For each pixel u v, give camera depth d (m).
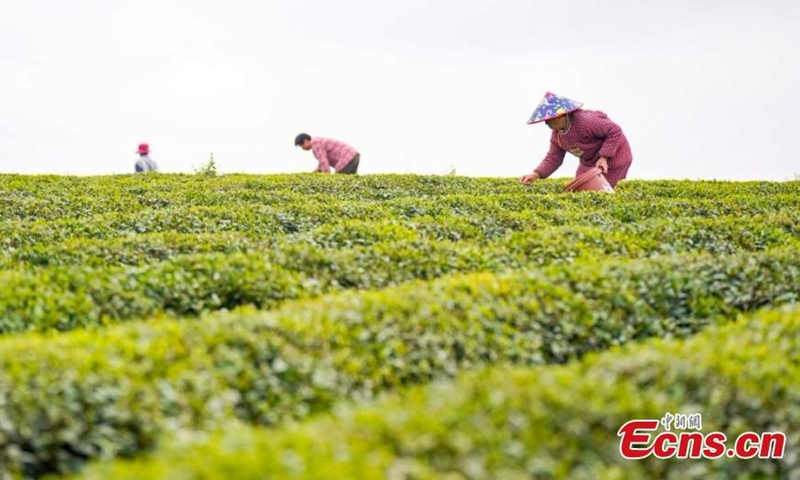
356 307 10.05
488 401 7.38
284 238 14.89
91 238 15.66
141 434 7.88
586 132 19.62
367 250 13.36
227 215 17.28
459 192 23.36
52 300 10.97
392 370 9.28
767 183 24.45
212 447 6.80
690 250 14.60
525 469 6.87
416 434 6.87
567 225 15.96
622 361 8.62
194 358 8.66
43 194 20.56
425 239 13.97
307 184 23.28
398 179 24.50
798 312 10.48
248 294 11.83
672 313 11.44
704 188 23.12
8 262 13.33
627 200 19.25
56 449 7.71
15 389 7.91
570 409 7.50
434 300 10.35
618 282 11.49
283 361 8.91
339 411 7.82
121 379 8.15
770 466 8.28
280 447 6.74
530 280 11.30
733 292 11.91
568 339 10.47
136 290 11.49
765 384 8.59
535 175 20.23
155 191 21.58
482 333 9.96
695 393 8.38
